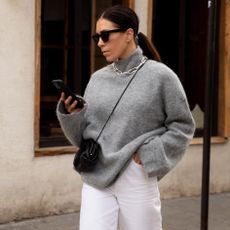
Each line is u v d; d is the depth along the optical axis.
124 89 3.42
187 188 7.70
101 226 3.41
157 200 3.50
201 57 7.98
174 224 6.50
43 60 6.75
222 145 8.08
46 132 6.66
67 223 6.26
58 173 6.45
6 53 5.96
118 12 3.41
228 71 7.91
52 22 6.79
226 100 7.93
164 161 3.37
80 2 6.82
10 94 6.02
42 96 6.75
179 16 7.72
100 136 3.44
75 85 6.86
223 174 8.12
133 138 3.38
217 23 7.93
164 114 3.44
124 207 3.44
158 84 3.37
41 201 6.34
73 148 6.53
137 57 3.45
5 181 6.06
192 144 7.66
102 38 3.42
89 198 3.45
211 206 7.41
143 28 7.10
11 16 5.95
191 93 7.95
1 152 6.00
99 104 3.47
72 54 6.90
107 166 3.39
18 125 6.10
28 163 6.20
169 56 7.73
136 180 3.40
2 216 6.08
